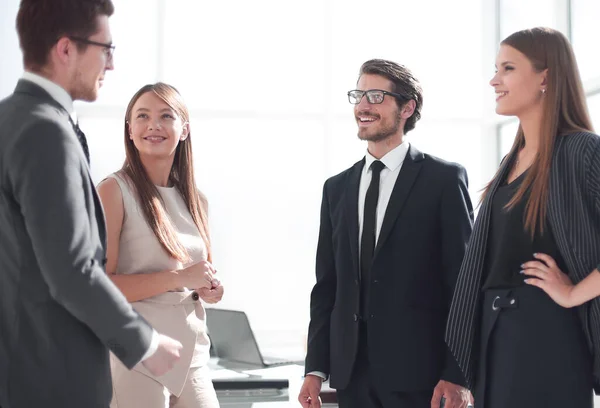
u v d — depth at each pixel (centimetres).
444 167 255
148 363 162
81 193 156
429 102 597
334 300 269
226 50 578
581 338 193
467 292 214
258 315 571
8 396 154
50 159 152
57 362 156
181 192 259
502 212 207
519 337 196
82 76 168
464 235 245
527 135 211
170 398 237
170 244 236
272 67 582
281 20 584
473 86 601
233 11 579
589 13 457
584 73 467
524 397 193
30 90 163
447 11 596
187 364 233
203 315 247
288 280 577
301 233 581
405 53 594
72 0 164
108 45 171
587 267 189
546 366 192
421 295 246
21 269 155
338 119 587
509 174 216
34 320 155
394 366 241
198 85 575
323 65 586
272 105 582
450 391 237
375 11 590
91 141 562
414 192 251
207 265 236
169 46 572
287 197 580
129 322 156
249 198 576
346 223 258
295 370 352
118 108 564
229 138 577
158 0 569
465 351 214
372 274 246
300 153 583
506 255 204
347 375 247
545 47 203
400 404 242
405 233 247
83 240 153
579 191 190
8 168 154
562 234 191
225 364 378
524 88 204
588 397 192
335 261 264
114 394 222
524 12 552
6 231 156
